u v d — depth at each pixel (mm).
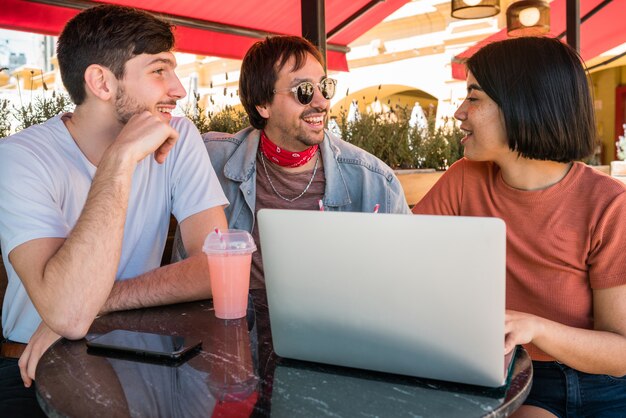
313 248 998
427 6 9781
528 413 1460
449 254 910
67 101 3426
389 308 976
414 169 3855
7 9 3812
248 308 1458
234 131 3711
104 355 1146
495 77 1576
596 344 1314
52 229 1457
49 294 1270
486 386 967
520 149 1580
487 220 875
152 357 1124
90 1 4004
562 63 1543
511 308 1653
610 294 1476
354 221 955
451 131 4594
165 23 1678
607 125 12344
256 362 1094
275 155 2082
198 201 1786
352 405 916
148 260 1794
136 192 1727
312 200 2129
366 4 5215
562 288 1566
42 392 975
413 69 10297
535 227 1606
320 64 2061
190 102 3969
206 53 4953
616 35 7656
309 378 1021
